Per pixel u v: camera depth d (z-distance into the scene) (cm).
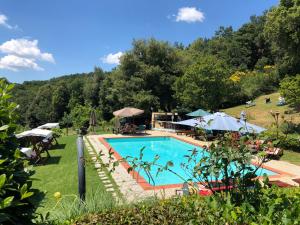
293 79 2056
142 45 3412
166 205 356
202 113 2295
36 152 1311
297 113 2577
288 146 1480
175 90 3070
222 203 343
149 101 3038
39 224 271
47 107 5856
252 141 390
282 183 725
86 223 320
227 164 362
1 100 262
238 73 4594
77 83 5594
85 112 3506
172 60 3431
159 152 1783
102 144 1822
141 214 331
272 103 3177
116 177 1007
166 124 2619
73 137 2212
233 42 6331
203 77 2648
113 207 394
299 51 2416
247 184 368
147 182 951
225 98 2862
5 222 226
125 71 3291
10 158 249
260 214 313
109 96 3406
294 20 2216
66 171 1124
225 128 1369
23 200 240
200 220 310
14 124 257
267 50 5834
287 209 310
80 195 517
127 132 2383
